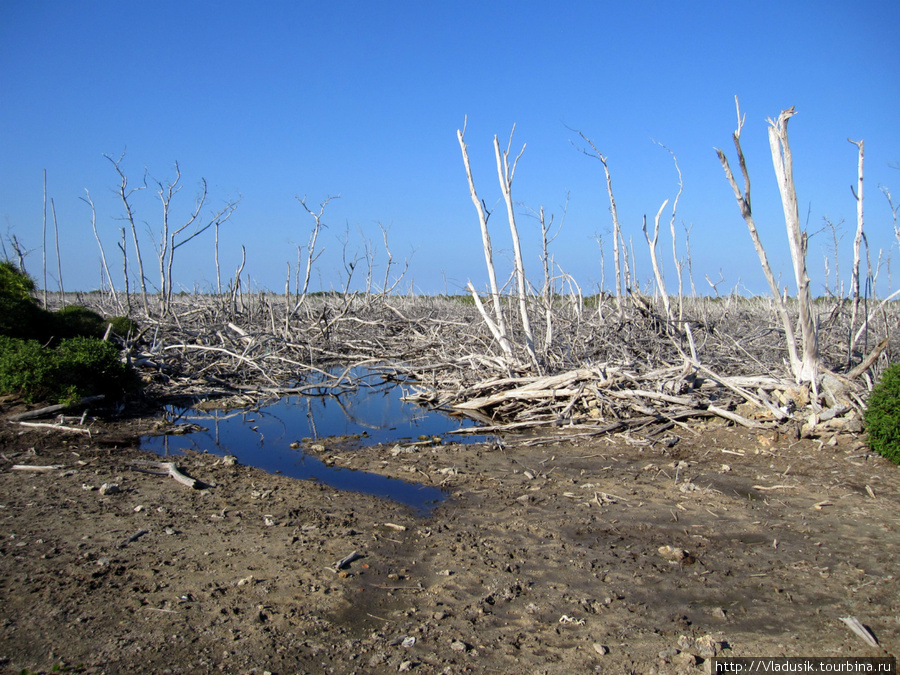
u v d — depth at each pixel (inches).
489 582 196.5
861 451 322.7
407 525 246.2
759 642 161.5
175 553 213.6
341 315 872.9
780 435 352.5
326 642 160.7
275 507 264.5
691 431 379.2
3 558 205.8
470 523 249.6
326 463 349.4
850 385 365.1
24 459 327.9
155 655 152.6
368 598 184.9
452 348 686.5
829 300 756.0
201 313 828.0
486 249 562.3
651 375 440.1
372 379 698.8
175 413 490.0
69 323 588.7
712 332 593.9
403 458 357.1
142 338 643.5
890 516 245.9
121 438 392.5
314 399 580.4
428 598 185.8
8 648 154.2
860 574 198.4
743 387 405.4
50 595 181.2
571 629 169.0
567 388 458.9
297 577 196.7
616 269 627.2
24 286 554.9
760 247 377.4
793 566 205.5
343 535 233.0
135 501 267.7
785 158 356.2
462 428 427.5
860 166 445.4
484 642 162.1
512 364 531.2
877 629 166.6
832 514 250.2
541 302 667.4
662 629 169.0
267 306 975.6
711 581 196.5
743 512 255.4
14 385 415.8
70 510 253.6
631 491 285.7
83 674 144.4
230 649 155.9
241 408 522.3
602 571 204.5
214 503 269.0
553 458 348.8
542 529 241.3
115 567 201.0
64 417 412.5
